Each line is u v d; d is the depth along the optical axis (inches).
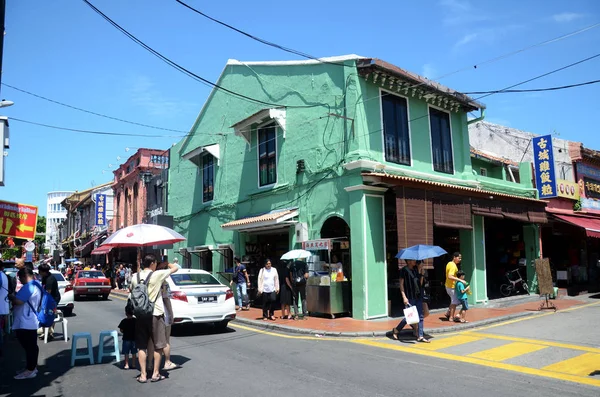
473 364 300.2
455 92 615.2
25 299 288.8
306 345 372.8
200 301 425.4
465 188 557.0
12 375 293.4
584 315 502.6
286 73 628.1
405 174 552.7
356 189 498.3
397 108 570.9
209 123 820.6
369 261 494.0
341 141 532.1
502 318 481.1
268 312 511.5
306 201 572.1
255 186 676.7
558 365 293.9
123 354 339.9
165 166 1208.2
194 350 358.3
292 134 608.1
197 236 837.8
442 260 670.5
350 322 473.1
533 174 797.9
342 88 542.3
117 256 1397.6
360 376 271.4
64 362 328.2
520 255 765.3
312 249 534.3
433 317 496.1
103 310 678.5
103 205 1488.7
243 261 674.2
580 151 886.4
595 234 746.8
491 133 877.8
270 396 235.3
